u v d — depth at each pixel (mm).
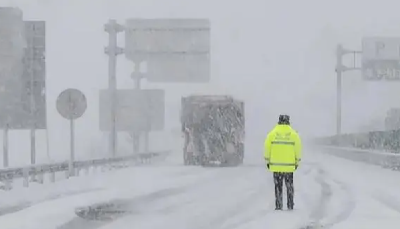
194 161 127000
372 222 44750
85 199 60375
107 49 132250
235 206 55062
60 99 86562
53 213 49719
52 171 83562
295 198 61688
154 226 43219
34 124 95062
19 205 56406
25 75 94500
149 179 88062
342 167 118000
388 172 101938
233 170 111062
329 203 57094
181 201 59188
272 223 44281
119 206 55000
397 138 116625
